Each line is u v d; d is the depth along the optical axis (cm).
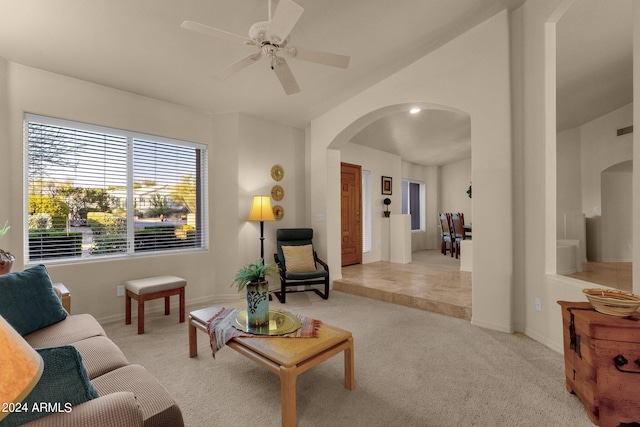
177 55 289
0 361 54
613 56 358
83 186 324
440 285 431
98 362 155
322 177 472
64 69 298
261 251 420
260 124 453
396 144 634
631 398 155
